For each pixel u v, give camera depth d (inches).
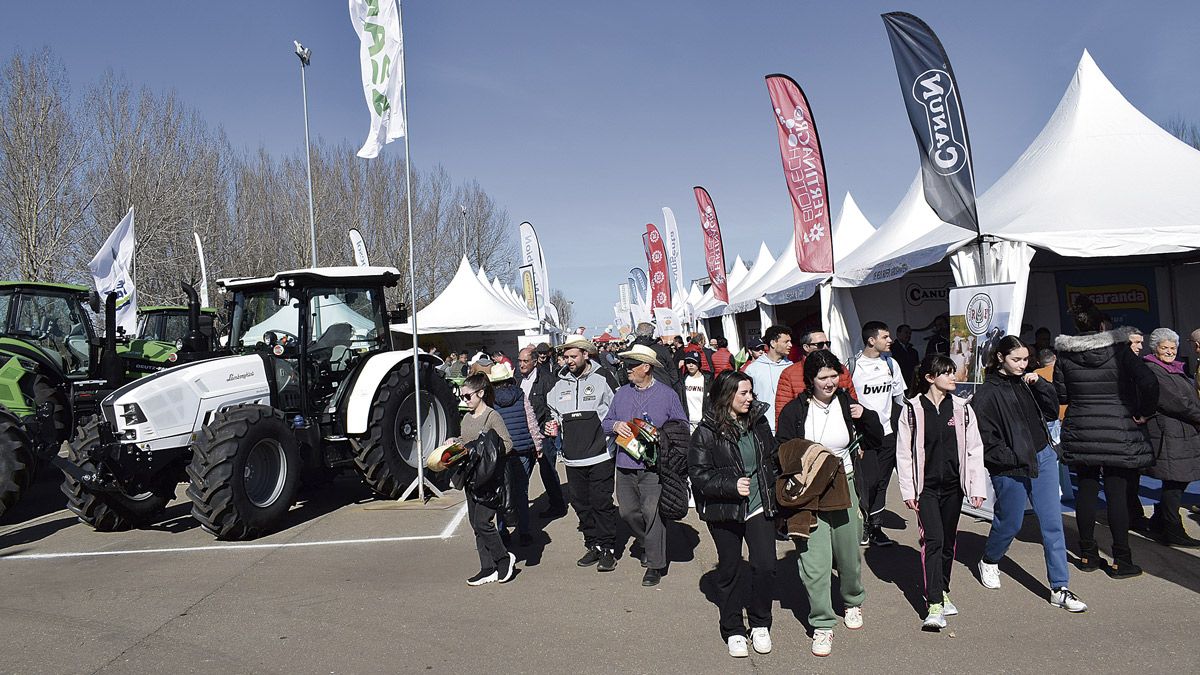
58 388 371.2
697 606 197.0
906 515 279.3
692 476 166.4
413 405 348.8
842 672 154.8
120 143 961.5
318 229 1294.3
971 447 176.4
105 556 263.1
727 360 395.2
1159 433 227.9
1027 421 185.6
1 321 371.2
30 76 846.5
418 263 1457.9
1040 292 507.2
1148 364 227.3
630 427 207.8
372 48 347.3
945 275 555.8
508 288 1736.0
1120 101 416.8
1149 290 484.1
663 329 560.1
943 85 317.7
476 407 224.4
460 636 180.9
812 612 164.4
